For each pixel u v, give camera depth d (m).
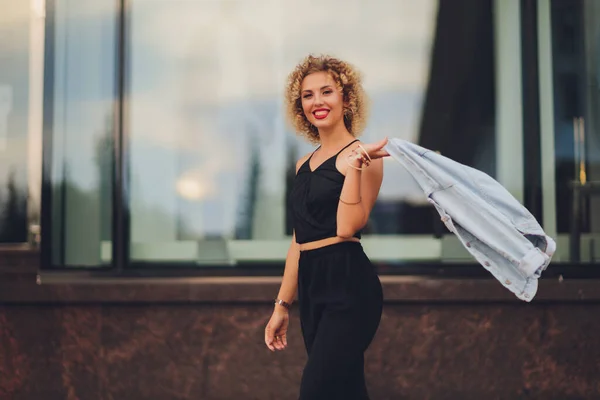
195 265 4.53
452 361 4.33
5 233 4.64
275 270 4.46
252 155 4.55
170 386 4.38
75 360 4.41
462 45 4.52
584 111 4.50
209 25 4.57
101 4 4.58
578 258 4.45
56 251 4.52
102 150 4.56
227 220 4.54
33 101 4.70
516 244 2.66
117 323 4.40
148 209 4.55
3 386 4.43
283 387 4.34
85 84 4.57
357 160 2.62
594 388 4.31
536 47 4.50
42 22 4.70
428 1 4.51
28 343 4.43
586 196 4.47
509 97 4.50
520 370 4.32
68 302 4.39
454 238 4.44
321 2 4.55
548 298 4.29
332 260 2.70
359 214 2.64
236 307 4.38
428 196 2.76
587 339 4.31
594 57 4.50
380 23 4.53
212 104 4.57
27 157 4.70
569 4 4.51
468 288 4.29
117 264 4.52
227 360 4.37
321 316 2.73
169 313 4.39
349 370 2.62
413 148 2.77
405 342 4.34
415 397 4.33
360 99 2.93
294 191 2.83
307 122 3.06
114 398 4.39
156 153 4.56
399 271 4.41
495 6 4.51
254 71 4.56
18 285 4.41
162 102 4.57
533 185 4.48
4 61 4.71
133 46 4.57
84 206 4.55
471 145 4.50
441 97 4.51
